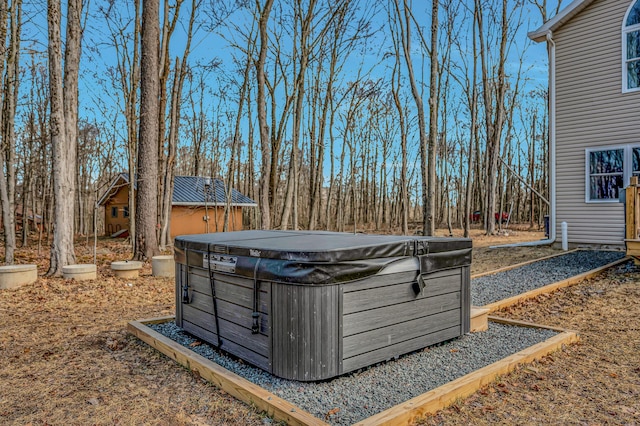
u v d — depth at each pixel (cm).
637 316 474
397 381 303
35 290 656
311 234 441
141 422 254
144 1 952
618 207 899
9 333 439
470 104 2019
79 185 2478
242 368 329
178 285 425
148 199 983
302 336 287
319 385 294
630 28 873
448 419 255
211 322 372
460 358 349
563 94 980
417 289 348
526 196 3241
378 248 317
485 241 1438
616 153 901
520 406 272
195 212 2053
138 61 1205
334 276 289
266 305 306
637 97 868
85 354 375
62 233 786
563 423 251
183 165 3434
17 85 1288
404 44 1377
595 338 412
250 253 318
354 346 305
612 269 723
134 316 514
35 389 302
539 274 724
